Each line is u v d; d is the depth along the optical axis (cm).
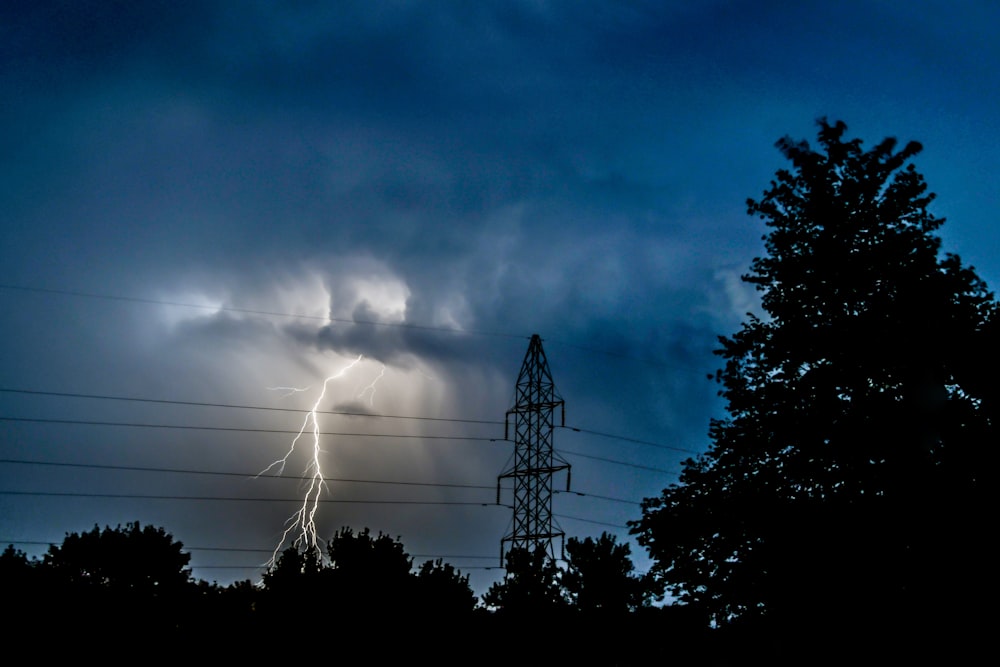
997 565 1645
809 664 1852
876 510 1848
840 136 2312
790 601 1922
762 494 2150
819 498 2053
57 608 2631
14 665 2512
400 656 2480
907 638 1703
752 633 2062
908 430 1894
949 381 1953
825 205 2241
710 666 2327
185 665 2655
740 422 2295
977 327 1919
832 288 2194
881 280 2142
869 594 1789
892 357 1994
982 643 1619
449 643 2616
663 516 2314
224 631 2703
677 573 2288
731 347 2386
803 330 2205
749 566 2106
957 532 1691
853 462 1988
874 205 2220
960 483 1742
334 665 2434
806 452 2105
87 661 2602
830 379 2131
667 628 2547
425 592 2631
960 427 1822
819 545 1905
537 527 4828
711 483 2286
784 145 2377
